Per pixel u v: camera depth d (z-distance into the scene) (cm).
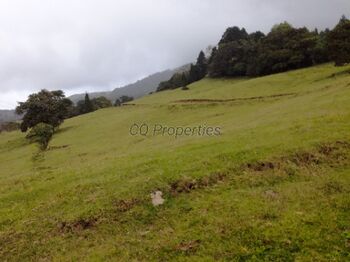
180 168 1695
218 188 1532
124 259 1128
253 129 2633
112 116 8775
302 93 5706
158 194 1498
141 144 4347
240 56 12850
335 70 7825
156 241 1198
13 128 12275
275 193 1433
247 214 1269
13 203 1672
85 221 1388
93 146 5612
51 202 1578
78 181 1786
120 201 1473
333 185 1438
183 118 6381
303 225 1162
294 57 10331
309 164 1709
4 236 1373
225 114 5681
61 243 1295
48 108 8319
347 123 2269
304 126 2361
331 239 1077
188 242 1161
